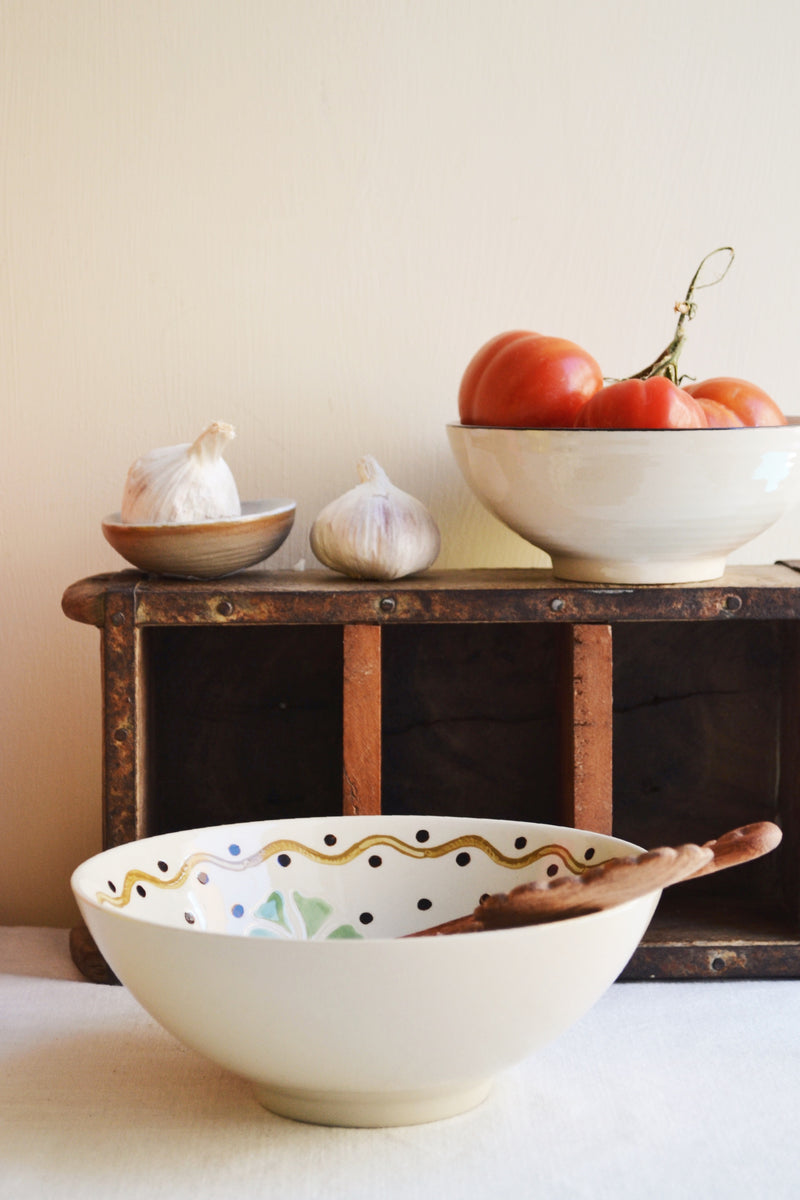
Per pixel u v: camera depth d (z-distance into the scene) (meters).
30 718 0.93
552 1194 0.51
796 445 0.73
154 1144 0.55
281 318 0.92
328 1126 0.57
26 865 0.94
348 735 0.75
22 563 0.92
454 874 0.72
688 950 0.76
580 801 0.76
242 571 0.85
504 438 0.73
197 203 0.91
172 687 0.90
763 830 0.57
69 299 0.91
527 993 0.51
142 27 0.90
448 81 0.91
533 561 0.94
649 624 0.91
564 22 0.91
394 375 0.92
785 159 0.92
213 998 0.50
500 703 0.91
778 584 0.76
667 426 0.72
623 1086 0.61
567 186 0.92
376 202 0.91
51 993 0.74
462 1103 0.58
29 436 0.92
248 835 0.70
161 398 0.92
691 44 0.91
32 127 0.90
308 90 0.91
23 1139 0.56
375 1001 0.49
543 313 0.93
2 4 0.89
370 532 0.78
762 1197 0.51
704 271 0.93
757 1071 0.63
